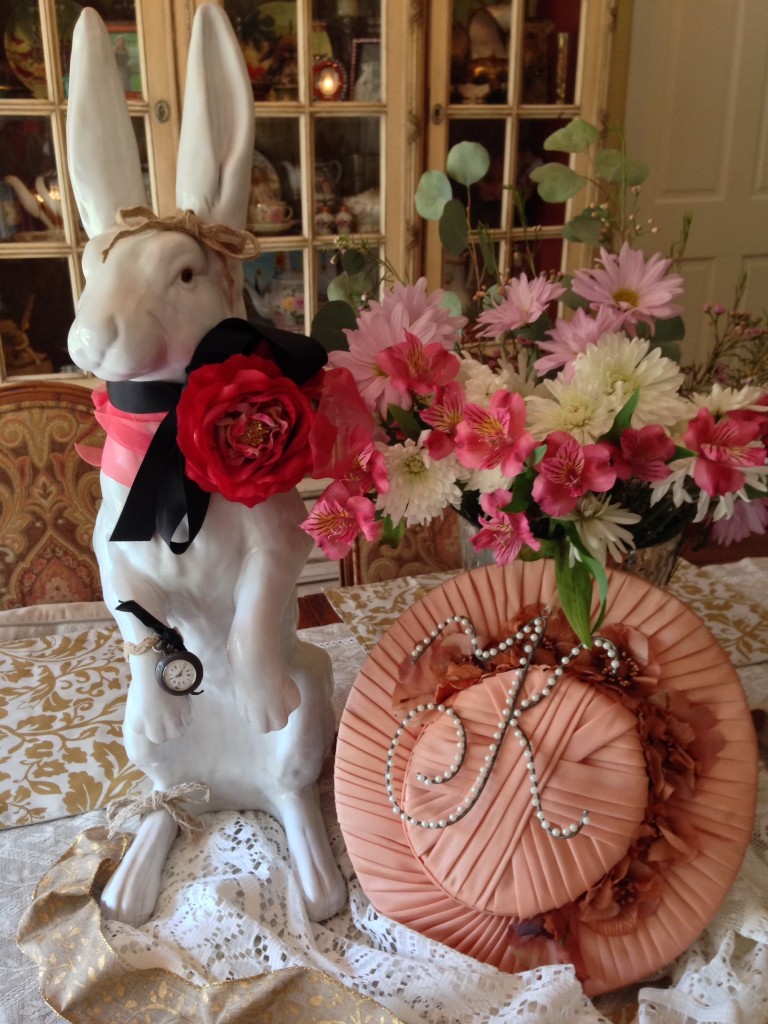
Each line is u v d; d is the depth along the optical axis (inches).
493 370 26.5
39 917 25.4
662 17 93.9
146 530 24.0
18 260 73.1
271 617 25.1
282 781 28.6
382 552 48.3
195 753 28.5
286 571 25.5
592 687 23.6
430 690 25.3
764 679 35.9
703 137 100.8
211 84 24.2
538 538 22.0
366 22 73.8
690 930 23.2
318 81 74.8
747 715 23.5
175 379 24.0
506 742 23.4
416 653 25.3
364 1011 21.6
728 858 23.3
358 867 25.3
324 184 78.0
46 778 32.2
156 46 68.4
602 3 77.7
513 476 19.8
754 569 45.3
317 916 26.2
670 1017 22.2
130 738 27.6
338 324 27.9
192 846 28.4
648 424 20.6
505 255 81.4
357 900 26.6
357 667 37.4
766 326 32.1
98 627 43.1
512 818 23.1
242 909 25.6
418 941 23.7
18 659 39.2
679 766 23.5
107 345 21.8
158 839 27.7
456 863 23.4
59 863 27.6
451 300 29.3
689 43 96.1
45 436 46.4
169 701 25.9
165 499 23.8
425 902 24.4
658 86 96.7
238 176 24.5
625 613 24.1
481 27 77.1
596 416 20.5
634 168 30.1
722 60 98.1
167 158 71.4
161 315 22.5
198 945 24.2
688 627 23.9
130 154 25.0
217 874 27.0
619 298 24.4
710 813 23.4
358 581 48.3
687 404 21.7
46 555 47.5
